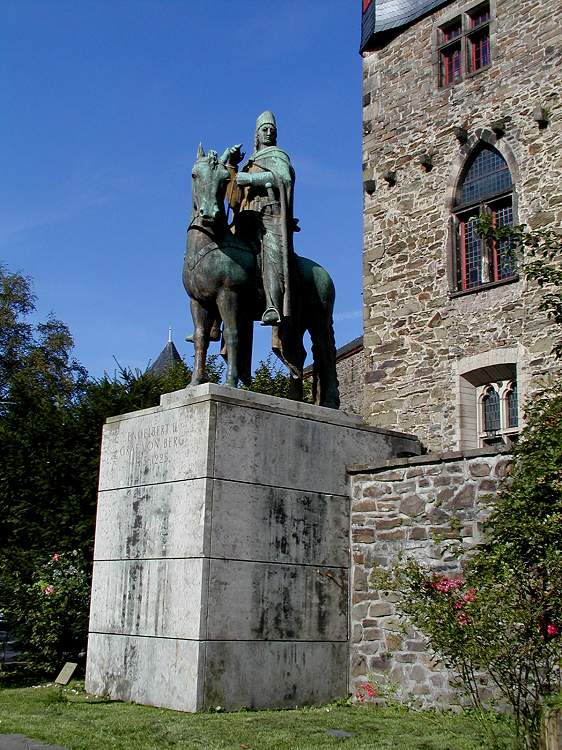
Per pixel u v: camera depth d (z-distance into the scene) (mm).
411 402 17656
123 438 10469
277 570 9633
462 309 17109
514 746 6602
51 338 34656
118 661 9703
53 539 15094
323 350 11336
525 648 6742
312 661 9758
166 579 9359
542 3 16828
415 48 19234
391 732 7777
